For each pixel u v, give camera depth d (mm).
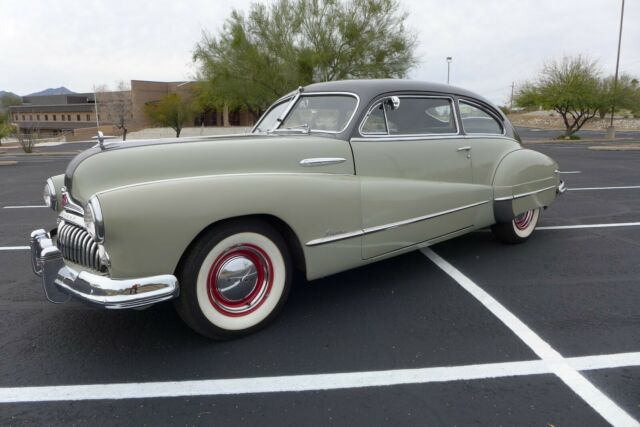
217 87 20125
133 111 51969
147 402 2453
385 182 3611
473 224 4363
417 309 3494
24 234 6051
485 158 4445
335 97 3834
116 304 2539
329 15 18766
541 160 4926
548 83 27203
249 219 2963
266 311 3141
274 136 3488
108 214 2480
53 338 3133
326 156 3354
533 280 4047
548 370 2691
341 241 3330
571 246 5027
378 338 3070
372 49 18969
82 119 76062
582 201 7617
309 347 2965
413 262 4527
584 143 23828
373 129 3666
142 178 2803
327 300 3666
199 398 2477
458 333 3127
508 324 3246
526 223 5098
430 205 3883
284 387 2561
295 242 3184
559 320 3299
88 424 2297
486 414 2326
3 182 11922
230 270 2938
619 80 28750
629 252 4801
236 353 2906
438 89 4184
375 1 18500
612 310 3447
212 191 2758
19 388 2586
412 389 2531
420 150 3895
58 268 2873
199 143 3059
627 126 43125
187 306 2818
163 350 2957
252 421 2297
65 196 3061
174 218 2625
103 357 2889
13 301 3762
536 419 2285
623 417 2295
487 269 4324
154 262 2621
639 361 2771
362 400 2445
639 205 7234
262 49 19312
